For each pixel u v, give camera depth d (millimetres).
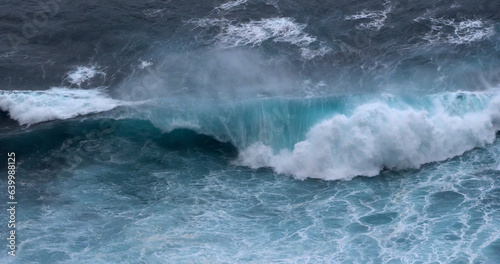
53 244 43625
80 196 47719
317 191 48031
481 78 54500
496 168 49406
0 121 53125
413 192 47625
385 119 49844
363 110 50031
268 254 42844
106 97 53938
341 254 42688
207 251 43062
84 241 43875
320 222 45312
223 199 47469
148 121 52844
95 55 57750
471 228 44312
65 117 52969
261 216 45969
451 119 51250
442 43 58094
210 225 45125
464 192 47344
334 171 49156
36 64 56875
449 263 41688
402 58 56500
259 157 50812
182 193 48000
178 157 51094
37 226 45062
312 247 43344
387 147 49500
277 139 51188
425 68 55438
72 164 50375
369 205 46656
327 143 49281
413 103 52156
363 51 57281
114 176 49500
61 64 56938
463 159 50406
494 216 45156
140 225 45156
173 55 57281
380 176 49094
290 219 45656
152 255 42812
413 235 43906
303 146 49781
